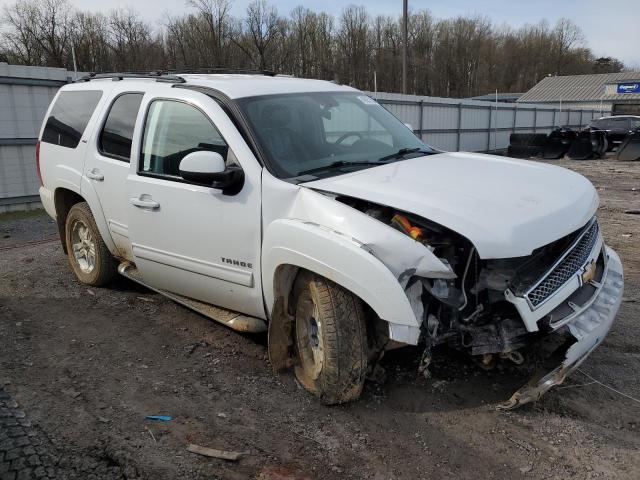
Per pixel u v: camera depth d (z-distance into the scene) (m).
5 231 9.59
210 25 45.69
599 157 24.80
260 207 3.66
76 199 5.89
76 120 5.51
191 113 4.18
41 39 48.03
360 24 56.09
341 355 3.28
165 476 2.87
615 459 3.01
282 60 49.38
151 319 4.97
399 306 2.98
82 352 4.32
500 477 2.88
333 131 4.29
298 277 3.62
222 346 4.40
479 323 3.17
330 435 3.23
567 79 57.69
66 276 6.20
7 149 12.19
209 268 4.08
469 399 3.56
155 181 4.33
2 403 3.54
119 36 48.66
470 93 71.25
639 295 5.50
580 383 3.79
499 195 3.32
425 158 4.19
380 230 3.08
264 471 2.92
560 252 3.26
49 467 2.92
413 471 2.93
